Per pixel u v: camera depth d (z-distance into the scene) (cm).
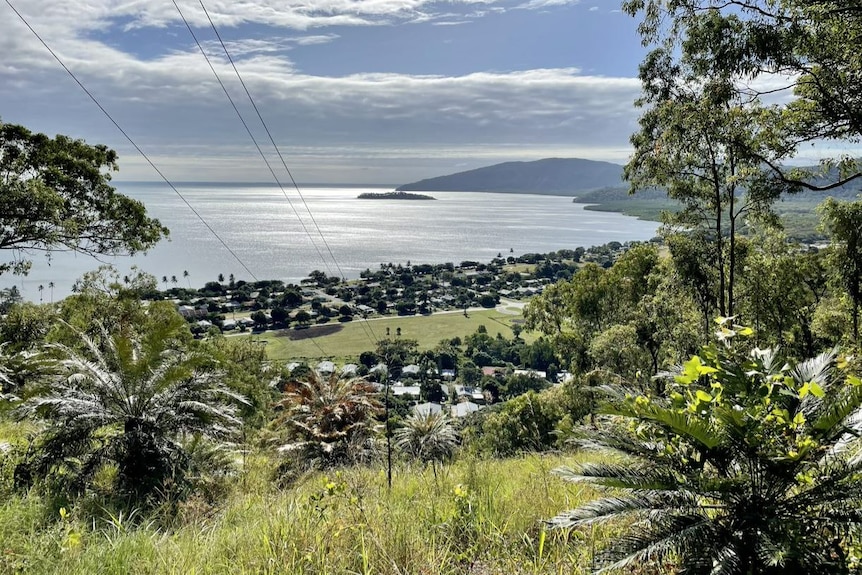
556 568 282
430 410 1318
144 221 1875
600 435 290
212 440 783
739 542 227
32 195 1413
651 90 1645
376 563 299
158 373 765
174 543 361
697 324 2148
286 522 355
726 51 1131
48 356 859
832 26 1002
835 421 233
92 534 411
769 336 2259
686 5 1205
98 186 1728
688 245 1966
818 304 2305
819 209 1841
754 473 243
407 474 600
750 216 1684
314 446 1320
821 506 235
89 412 686
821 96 1132
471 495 395
